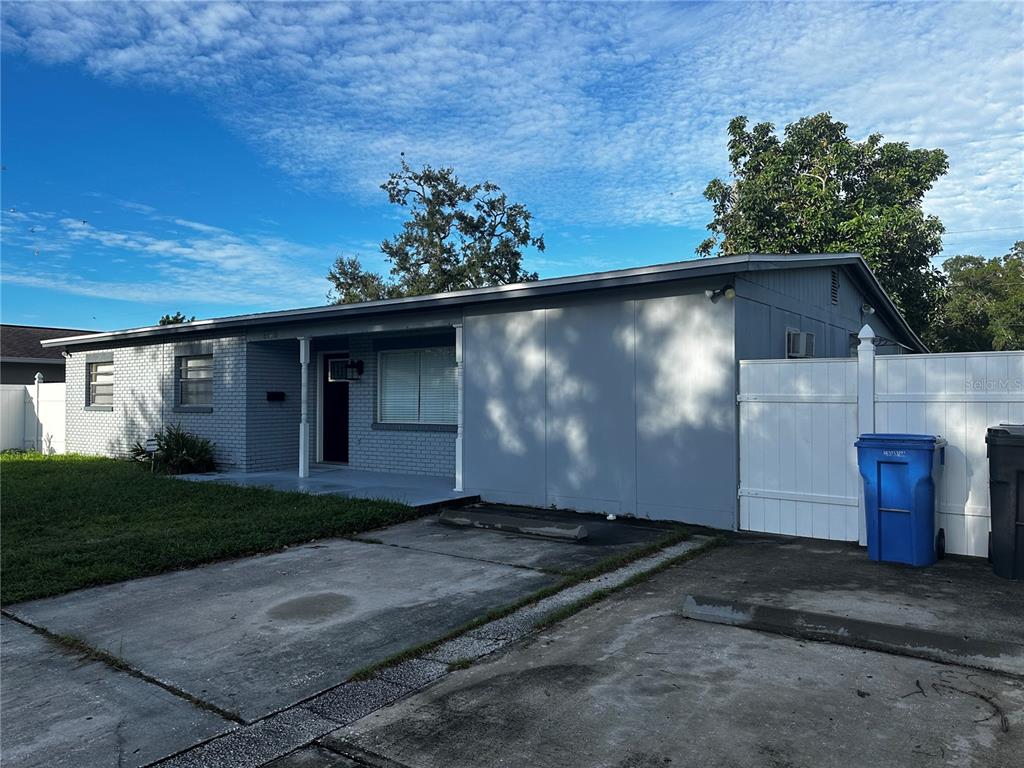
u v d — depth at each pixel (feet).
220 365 48.37
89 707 13.56
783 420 26.81
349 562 24.16
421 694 13.80
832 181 73.82
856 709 12.50
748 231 73.26
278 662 15.56
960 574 20.75
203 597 20.40
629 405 30.66
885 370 24.40
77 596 20.61
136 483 40.73
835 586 19.81
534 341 33.78
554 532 26.96
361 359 46.78
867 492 22.48
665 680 13.98
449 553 25.20
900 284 69.97
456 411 42.19
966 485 22.76
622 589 20.25
